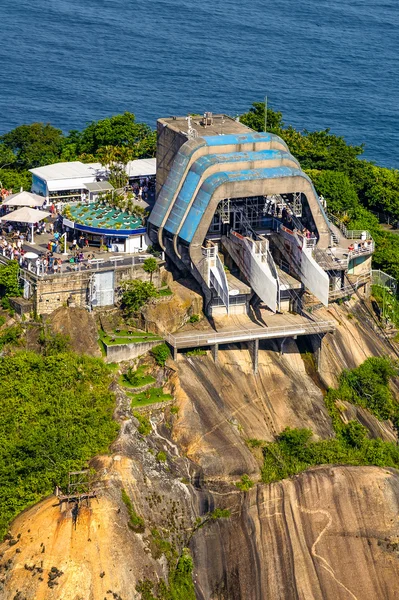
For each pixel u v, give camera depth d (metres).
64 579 191.38
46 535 195.88
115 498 199.62
